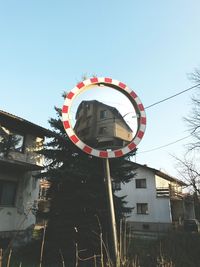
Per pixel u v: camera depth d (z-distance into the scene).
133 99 3.10
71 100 2.99
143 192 33.00
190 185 26.05
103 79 3.12
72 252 8.95
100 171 9.98
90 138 2.90
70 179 9.78
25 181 15.05
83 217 9.50
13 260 9.19
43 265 8.80
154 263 4.47
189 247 7.92
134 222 32.41
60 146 10.94
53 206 10.24
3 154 13.74
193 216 40.72
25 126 15.16
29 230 14.13
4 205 13.70
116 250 2.43
